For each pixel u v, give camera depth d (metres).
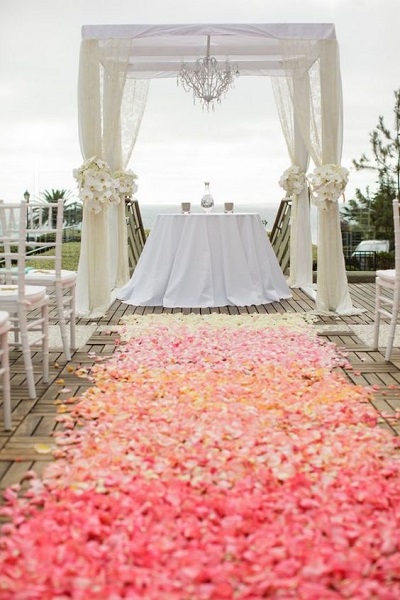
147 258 6.16
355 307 5.79
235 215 5.98
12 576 1.65
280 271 6.36
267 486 2.16
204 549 1.78
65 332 3.95
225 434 2.63
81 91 5.34
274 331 4.73
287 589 1.61
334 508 1.99
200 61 6.39
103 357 4.02
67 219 7.37
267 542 1.78
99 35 5.30
